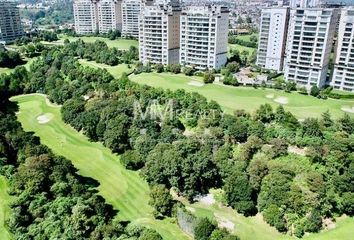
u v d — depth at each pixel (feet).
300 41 652.48
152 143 416.87
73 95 607.37
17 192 310.86
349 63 634.43
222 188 370.94
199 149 392.27
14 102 642.22
